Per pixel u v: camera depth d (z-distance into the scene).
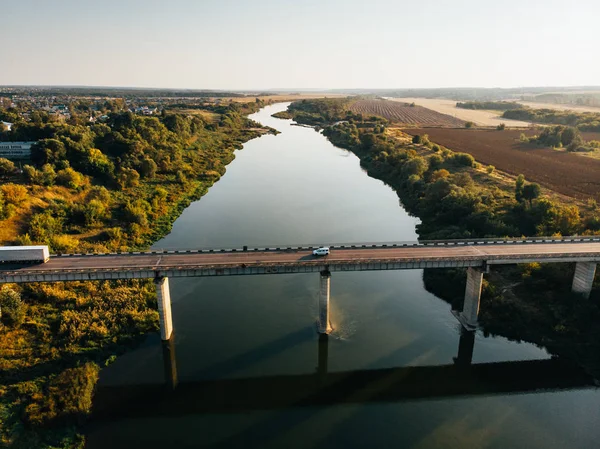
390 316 93.62
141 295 93.44
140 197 157.38
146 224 136.50
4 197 117.81
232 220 150.12
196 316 92.06
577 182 168.88
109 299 90.88
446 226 134.75
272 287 104.75
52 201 130.75
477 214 128.25
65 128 188.00
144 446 61.41
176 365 77.12
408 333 88.12
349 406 70.25
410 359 80.81
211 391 72.00
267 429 65.06
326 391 73.12
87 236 121.44
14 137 189.62
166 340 82.12
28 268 81.88
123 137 195.75
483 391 74.00
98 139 192.00
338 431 64.94
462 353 82.75
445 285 103.94
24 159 167.88
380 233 138.62
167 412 67.81
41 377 71.06
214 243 127.88
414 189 176.75
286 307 95.88
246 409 69.00
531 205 130.38
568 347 82.44
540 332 86.56
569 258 86.81
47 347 77.94
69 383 68.69
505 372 78.06
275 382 74.31
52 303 89.56
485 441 62.97
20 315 82.38
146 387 72.38
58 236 114.25
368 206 169.38
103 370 75.75
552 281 96.81
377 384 74.88
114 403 69.12
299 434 64.19
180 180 185.00
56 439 61.09
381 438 63.50
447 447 61.78
